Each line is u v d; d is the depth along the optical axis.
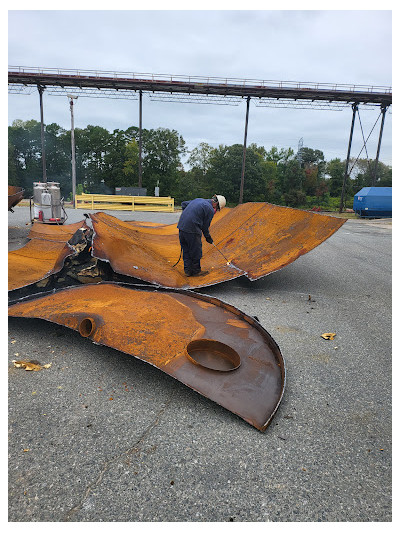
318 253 9.46
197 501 1.77
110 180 58.88
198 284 5.00
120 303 3.44
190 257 5.38
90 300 3.48
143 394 2.61
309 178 61.12
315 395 2.74
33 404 2.42
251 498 1.80
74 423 2.26
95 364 2.98
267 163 60.66
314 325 4.19
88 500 1.74
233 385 2.56
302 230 5.53
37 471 1.88
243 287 5.67
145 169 53.34
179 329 3.09
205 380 2.54
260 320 4.23
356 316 4.59
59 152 62.12
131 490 1.80
